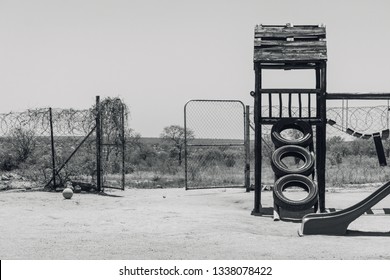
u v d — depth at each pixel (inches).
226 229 569.6
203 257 445.1
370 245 495.8
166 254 454.0
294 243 501.4
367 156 2111.2
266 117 746.8
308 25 759.7
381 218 671.1
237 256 447.5
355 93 737.6
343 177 1115.9
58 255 448.1
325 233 560.4
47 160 1107.3
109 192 934.4
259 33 754.2
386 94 741.9
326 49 737.0
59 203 771.4
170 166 1675.7
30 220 620.4
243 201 813.9
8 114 935.7
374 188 962.1
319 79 763.4
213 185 1085.1
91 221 614.9
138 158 2021.4
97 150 933.8
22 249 467.8
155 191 959.0
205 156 1868.8
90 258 438.6
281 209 715.4
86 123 934.4
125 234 538.6
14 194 863.7
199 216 649.0
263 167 1612.9
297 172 709.3
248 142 940.6
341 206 755.4
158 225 587.8
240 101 946.1
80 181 1009.5
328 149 2257.6
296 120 746.8
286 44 745.0
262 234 559.8
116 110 939.3
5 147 1371.8
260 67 745.6
